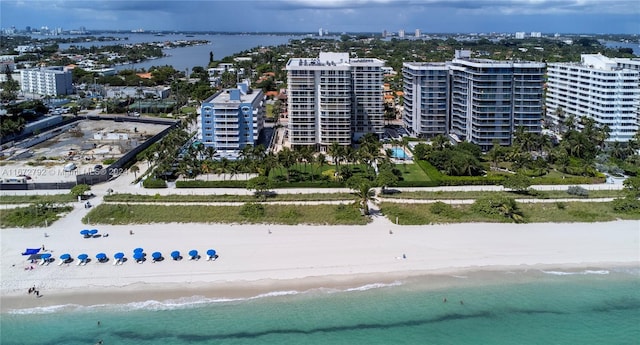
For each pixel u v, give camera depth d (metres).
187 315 118.12
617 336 112.25
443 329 113.75
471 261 140.88
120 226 163.50
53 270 136.25
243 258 142.00
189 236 155.75
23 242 152.00
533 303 123.12
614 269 137.12
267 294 125.81
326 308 120.75
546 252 145.62
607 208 173.75
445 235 156.12
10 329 113.81
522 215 168.75
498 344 109.38
